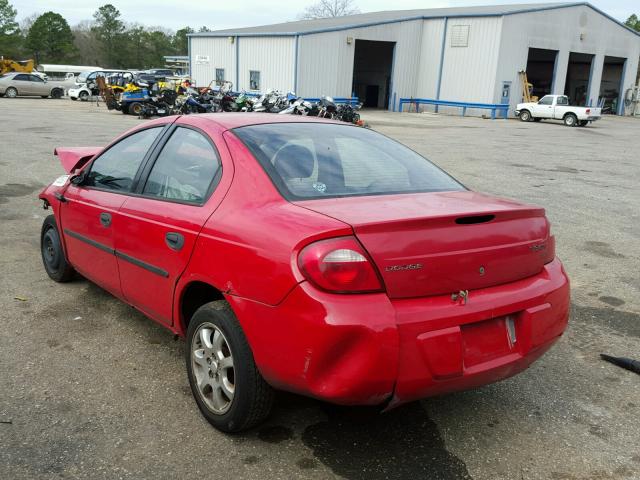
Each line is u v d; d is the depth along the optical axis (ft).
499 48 120.26
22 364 11.96
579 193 34.53
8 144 46.75
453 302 8.59
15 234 21.54
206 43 140.26
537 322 9.41
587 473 9.23
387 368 7.95
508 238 9.32
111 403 10.66
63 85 135.23
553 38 132.87
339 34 119.44
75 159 17.43
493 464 9.36
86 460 9.05
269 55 122.42
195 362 10.25
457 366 8.43
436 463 9.30
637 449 9.93
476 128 91.09
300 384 8.32
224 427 9.70
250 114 12.29
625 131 98.32
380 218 8.39
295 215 8.78
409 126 91.09
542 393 11.70
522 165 46.85
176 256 10.41
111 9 357.61
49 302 15.23
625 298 17.25
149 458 9.16
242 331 9.19
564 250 22.21
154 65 380.99
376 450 9.57
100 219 12.91
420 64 134.00
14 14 300.81
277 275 8.35
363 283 7.97
